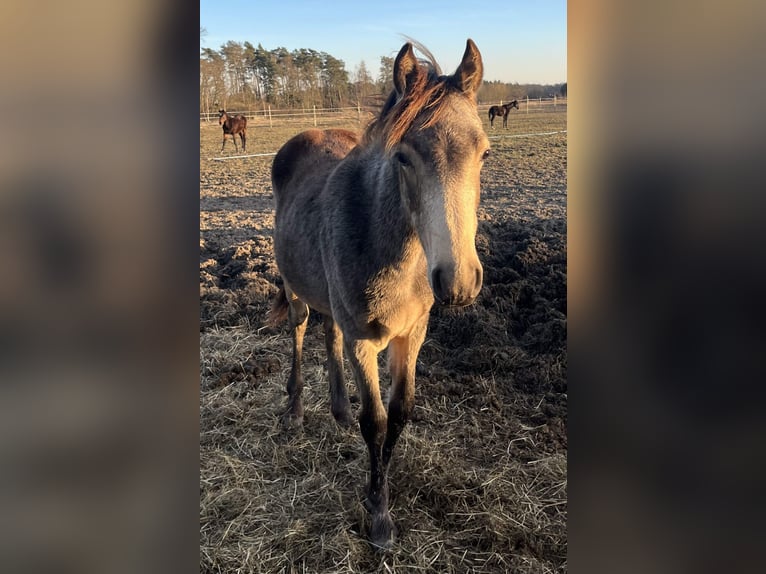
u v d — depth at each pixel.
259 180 12.46
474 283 1.78
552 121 22.09
